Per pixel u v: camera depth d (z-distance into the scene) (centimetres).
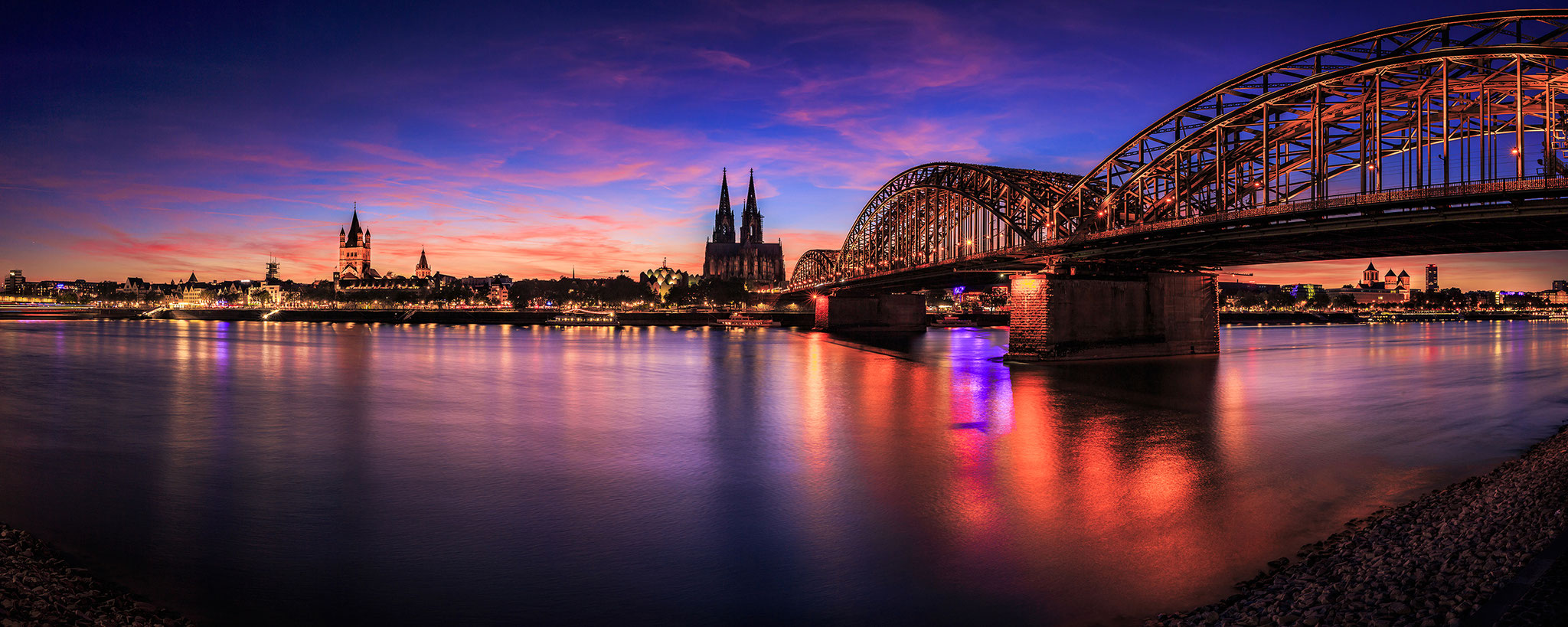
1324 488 2617
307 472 3034
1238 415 4344
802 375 7162
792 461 3222
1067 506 2456
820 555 2033
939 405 4897
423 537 2203
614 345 12875
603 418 4497
